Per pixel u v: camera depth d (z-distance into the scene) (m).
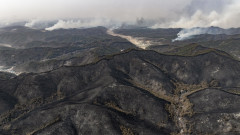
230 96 170.38
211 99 171.75
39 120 152.75
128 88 172.75
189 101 177.88
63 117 149.38
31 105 179.38
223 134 141.88
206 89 185.00
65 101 169.12
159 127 152.12
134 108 163.00
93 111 146.62
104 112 146.00
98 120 142.25
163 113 160.62
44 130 140.62
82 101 162.62
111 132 136.62
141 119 156.75
